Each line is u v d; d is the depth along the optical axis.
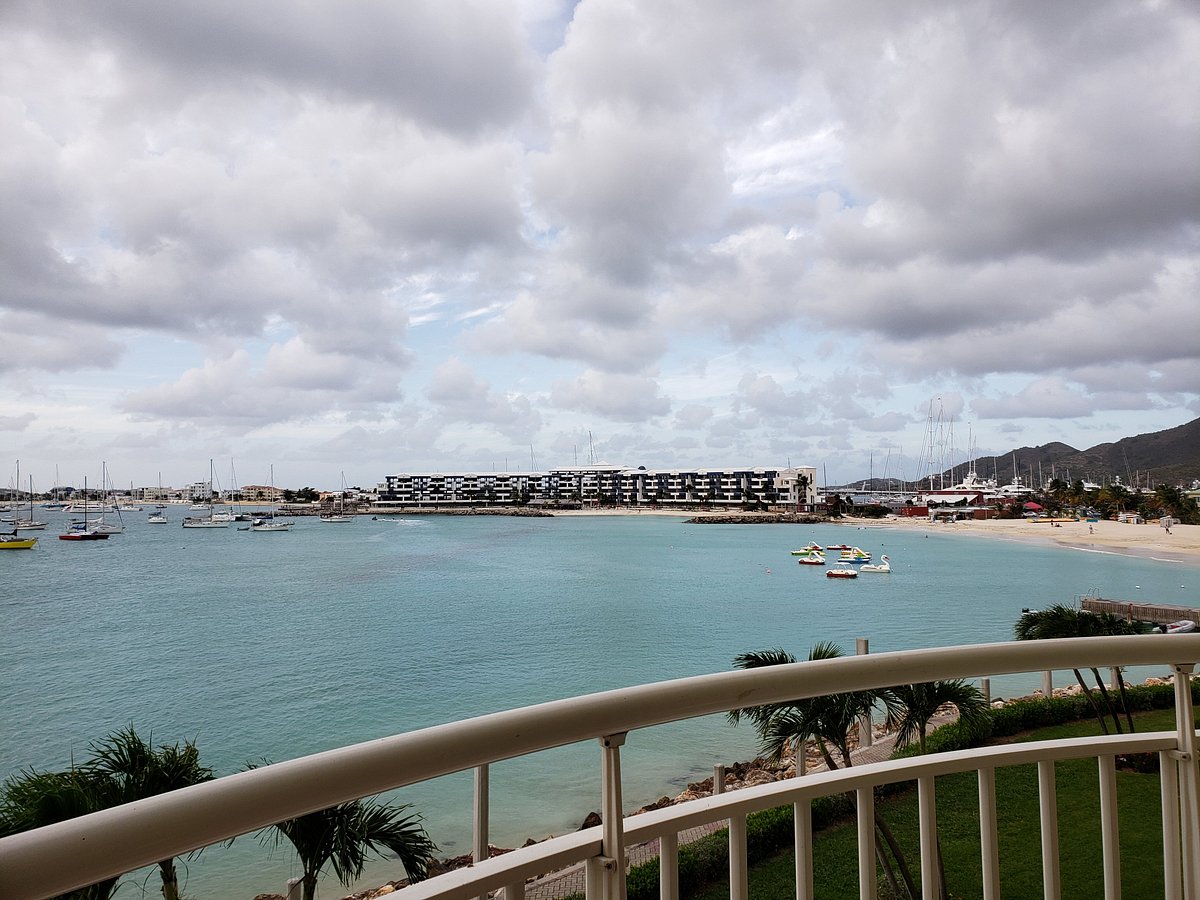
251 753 20.03
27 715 23.75
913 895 5.79
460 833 13.06
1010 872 5.86
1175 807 1.94
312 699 25.36
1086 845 6.00
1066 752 1.85
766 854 6.71
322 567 75.19
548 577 65.31
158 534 144.50
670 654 32.12
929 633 37.28
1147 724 12.01
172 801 0.91
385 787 1.09
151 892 10.89
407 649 33.44
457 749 1.15
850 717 6.79
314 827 4.22
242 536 137.00
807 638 35.69
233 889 11.06
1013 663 1.72
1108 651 1.83
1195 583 58.94
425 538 128.50
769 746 7.09
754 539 123.81
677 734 18.72
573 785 15.34
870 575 67.12
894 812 7.45
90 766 4.30
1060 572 68.50
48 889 0.80
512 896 1.25
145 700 25.39
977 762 1.77
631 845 1.37
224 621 41.66
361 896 10.43
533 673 28.81
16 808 3.94
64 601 50.75
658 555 90.94
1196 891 1.89
